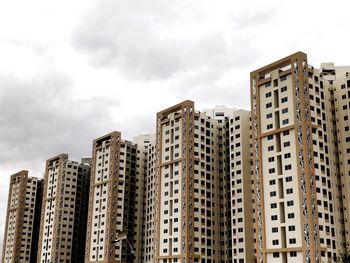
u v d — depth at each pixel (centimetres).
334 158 12650
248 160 15175
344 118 12850
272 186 12356
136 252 18225
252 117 13388
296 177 11850
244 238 14312
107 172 18762
